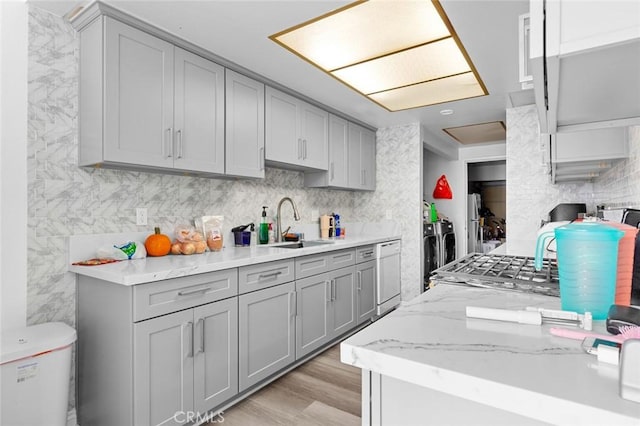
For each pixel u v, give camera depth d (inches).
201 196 98.4
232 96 92.7
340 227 158.2
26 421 54.9
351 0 65.3
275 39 79.9
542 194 124.4
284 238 123.6
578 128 46.8
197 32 76.9
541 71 28.5
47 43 69.0
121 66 69.4
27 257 66.7
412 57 89.0
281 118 109.2
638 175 66.3
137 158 71.6
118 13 68.2
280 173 127.6
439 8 67.5
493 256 68.4
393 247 149.6
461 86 108.7
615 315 26.3
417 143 153.1
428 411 25.3
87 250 74.2
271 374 87.8
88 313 69.4
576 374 20.7
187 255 85.0
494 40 79.7
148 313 61.4
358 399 82.6
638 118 43.6
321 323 106.7
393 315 33.0
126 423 60.4
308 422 73.3
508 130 130.5
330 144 131.3
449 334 27.8
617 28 23.4
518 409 19.1
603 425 16.9
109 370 63.9
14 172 65.2
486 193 281.9
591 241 30.2
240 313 79.2
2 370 52.9
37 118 67.9
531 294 40.8
